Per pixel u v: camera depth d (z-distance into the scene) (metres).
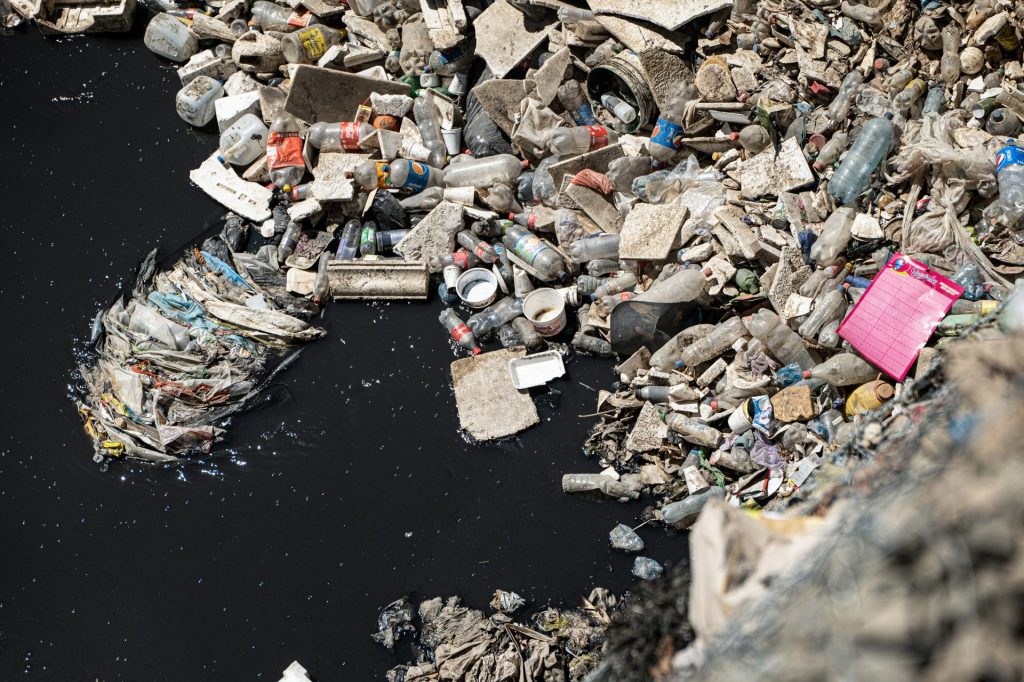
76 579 7.72
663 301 7.48
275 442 8.20
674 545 7.14
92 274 9.55
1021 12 7.25
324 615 7.27
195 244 9.57
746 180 7.81
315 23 10.23
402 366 8.46
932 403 2.66
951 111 7.54
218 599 7.47
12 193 10.25
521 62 9.08
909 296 6.53
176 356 8.63
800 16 8.09
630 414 7.67
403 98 9.40
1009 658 1.54
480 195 8.94
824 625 1.79
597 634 6.77
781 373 7.03
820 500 2.79
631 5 8.51
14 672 7.36
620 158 8.47
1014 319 2.68
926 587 1.66
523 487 7.65
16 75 11.21
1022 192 6.60
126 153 10.41
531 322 8.09
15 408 8.71
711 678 2.03
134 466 8.22
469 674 6.64
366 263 8.76
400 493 7.79
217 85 10.31
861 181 7.33
